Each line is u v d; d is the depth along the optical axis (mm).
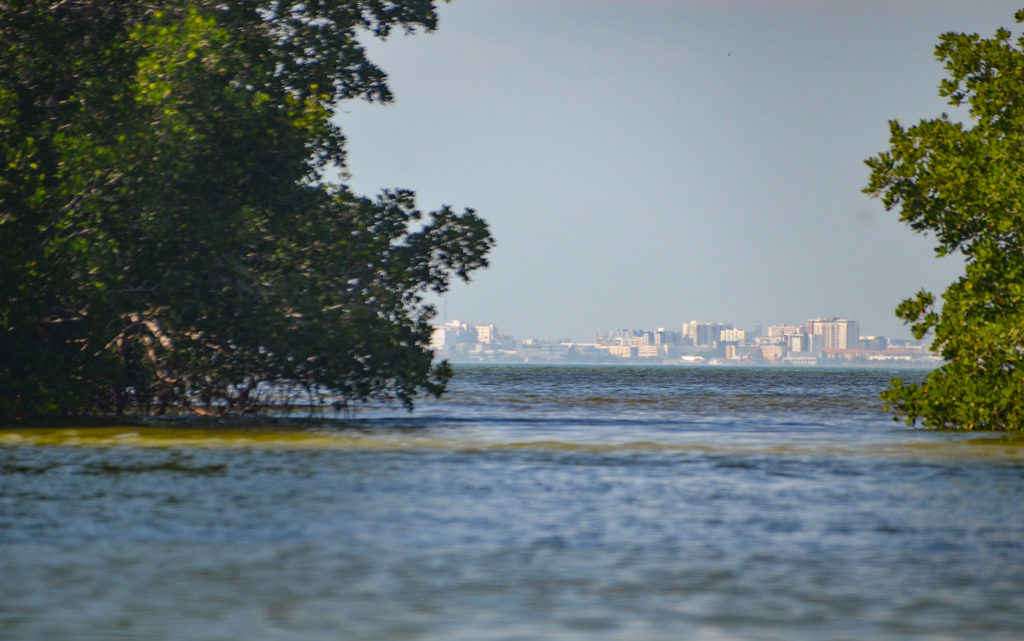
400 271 166000
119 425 146375
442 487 94125
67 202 144625
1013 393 143500
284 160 158000
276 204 161500
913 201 146000
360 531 72938
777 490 93750
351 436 140000
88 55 151750
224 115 153250
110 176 146125
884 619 51594
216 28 161625
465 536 71312
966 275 145750
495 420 179875
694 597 55562
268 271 162125
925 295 147375
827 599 55250
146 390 158125
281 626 50312
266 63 169250
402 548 67312
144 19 168250
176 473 101938
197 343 157000
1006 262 144125
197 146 151375
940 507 84312
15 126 143750
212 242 150625
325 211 167125
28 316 140000
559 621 51219
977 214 144250
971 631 49719
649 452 125000
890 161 148125
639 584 58219
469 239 172750
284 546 67750
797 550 67188
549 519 77875
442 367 167625
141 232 151750
